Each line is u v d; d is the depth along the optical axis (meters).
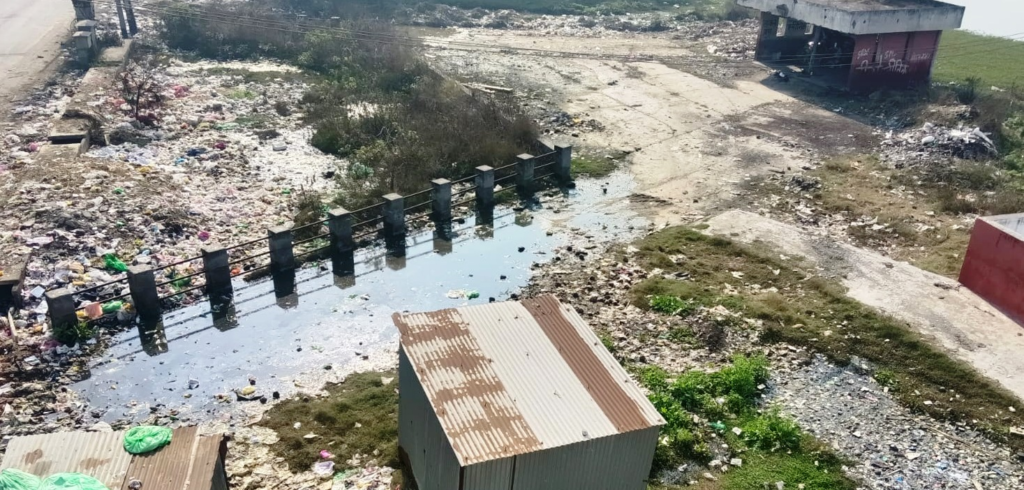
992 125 24.98
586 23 41.97
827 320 15.46
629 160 24.17
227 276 16.27
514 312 10.81
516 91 29.98
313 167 22.14
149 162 20.88
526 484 8.71
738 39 38.84
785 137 26.22
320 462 11.51
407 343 9.97
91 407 12.67
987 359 14.15
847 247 18.50
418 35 37.78
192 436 8.58
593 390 9.47
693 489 11.20
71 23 33.38
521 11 44.12
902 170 22.98
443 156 22.27
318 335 15.05
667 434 12.05
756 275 17.27
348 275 17.38
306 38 32.88
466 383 9.36
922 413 13.09
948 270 17.38
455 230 19.67
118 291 15.34
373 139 23.55
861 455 12.03
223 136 23.58
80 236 16.47
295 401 12.95
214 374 13.71
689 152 24.86
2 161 19.61
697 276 17.17
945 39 40.16
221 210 18.95
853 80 30.52
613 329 15.00
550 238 19.31
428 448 9.59
